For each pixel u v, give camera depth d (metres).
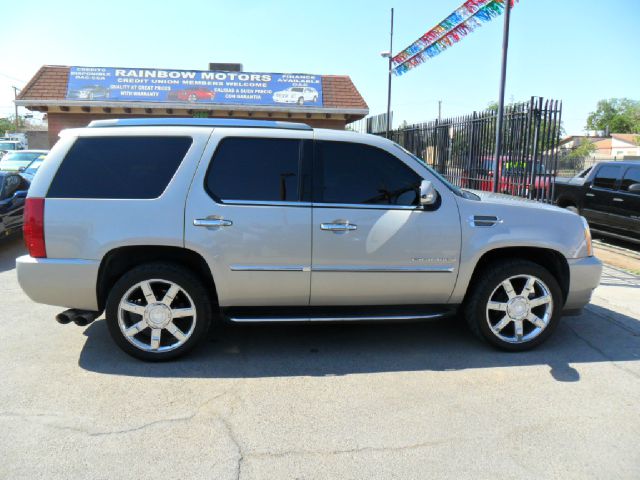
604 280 6.83
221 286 3.92
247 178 3.94
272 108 17.59
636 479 2.63
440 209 4.06
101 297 3.98
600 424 3.15
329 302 4.11
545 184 8.58
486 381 3.73
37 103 16.48
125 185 3.85
